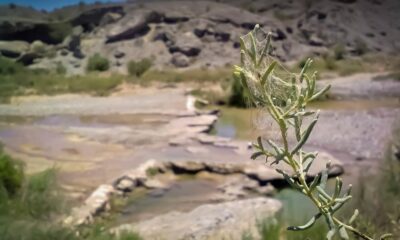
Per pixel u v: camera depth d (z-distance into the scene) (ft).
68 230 17.56
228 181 33.68
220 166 35.70
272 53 3.22
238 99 71.92
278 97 3.36
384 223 14.19
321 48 188.34
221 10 197.88
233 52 176.24
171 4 208.74
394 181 17.34
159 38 183.42
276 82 3.32
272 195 30.99
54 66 173.78
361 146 43.32
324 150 42.65
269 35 3.15
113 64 173.78
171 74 121.29
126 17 196.03
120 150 43.86
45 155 42.29
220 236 20.84
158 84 107.45
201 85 104.42
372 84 97.04
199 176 35.50
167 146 44.80
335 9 219.82
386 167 19.97
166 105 74.13
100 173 36.04
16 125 59.21
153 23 193.06
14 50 178.70
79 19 202.18
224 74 118.11
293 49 185.26
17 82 110.01
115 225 25.77
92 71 160.35
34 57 179.22
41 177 23.62
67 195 28.32
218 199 30.76
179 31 185.57
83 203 28.12
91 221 25.52
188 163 36.60
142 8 204.33
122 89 101.45
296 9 223.10
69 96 93.25
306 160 3.84
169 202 30.40
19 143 47.39
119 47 182.29
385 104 71.51
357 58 176.35
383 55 185.68
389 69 139.85
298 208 26.66
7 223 16.29
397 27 219.61
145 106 74.02
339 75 122.01
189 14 193.67
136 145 45.68
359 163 36.76
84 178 34.60
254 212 23.66
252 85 3.22
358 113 62.18
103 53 181.98
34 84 109.50
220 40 182.39
